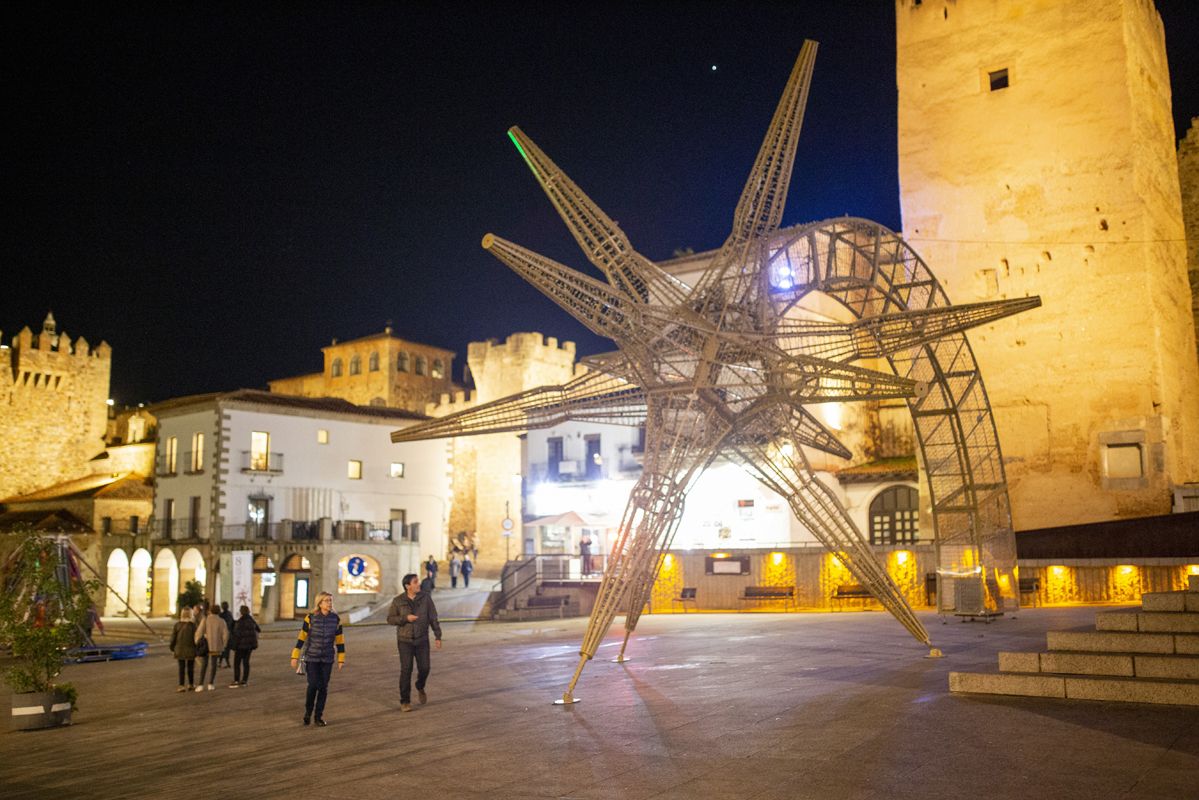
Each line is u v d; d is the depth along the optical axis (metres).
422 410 80.94
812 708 11.97
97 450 76.38
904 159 38.19
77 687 20.84
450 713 13.54
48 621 15.38
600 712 12.82
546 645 23.88
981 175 36.69
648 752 10.08
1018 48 36.50
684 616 34.50
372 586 49.19
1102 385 33.91
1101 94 34.84
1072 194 35.03
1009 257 35.88
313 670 13.23
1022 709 11.00
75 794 9.81
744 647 20.22
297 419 52.25
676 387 16.64
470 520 66.44
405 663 14.12
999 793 7.85
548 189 16.73
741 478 40.53
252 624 19.92
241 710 15.38
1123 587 30.53
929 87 38.06
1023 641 19.20
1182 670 10.91
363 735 12.23
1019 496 34.91
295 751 11.43
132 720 15.06
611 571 15.17
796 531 38.97
